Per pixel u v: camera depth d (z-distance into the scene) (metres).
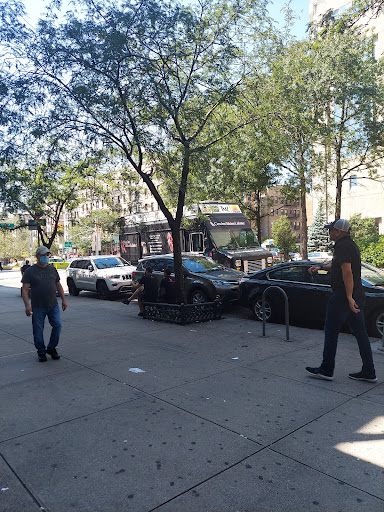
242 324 8.88
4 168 10.23
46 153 9.54
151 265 13.10
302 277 8.62
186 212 15.45
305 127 14.83
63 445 3.50
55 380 5.28
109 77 8.59
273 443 3.46
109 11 8.43
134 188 13.48
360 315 4.91
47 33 8.44
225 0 9.01
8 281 31.27
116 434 3.68
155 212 17.47
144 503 2.70
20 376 5.49
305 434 3.62
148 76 8.78
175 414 4.09
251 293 9.32
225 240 14.93
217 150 11.69
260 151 13.36
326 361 5.02
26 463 3.21
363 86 15.04
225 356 6.25
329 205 19.69
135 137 8.70
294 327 8.48
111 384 5.05
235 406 4.26
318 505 2.65
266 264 15.15
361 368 5.51
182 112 9.26
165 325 8.96
